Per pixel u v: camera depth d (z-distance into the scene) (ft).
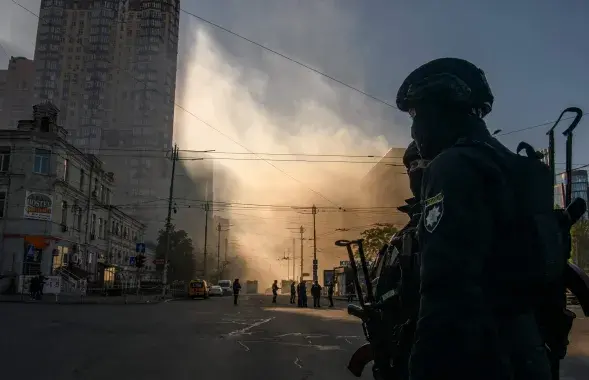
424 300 3.73
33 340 37.42
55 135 128.98
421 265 3.82
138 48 366.02
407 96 4.72
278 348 36.14
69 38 362.53
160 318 64.08
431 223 3.82
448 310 3.54
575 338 38.83
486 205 3.87
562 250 4.27
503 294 4.00
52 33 360.07
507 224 3.96
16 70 353.51
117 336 41.70
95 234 160.45
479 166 3.89
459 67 4.69
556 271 4.17
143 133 354.95
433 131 4.56
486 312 3.61
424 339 3.59
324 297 185.98
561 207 5.15
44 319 56.75
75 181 143.54
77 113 355.56
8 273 120.88
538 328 4.28
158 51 367.04
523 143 4.56
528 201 4.11
